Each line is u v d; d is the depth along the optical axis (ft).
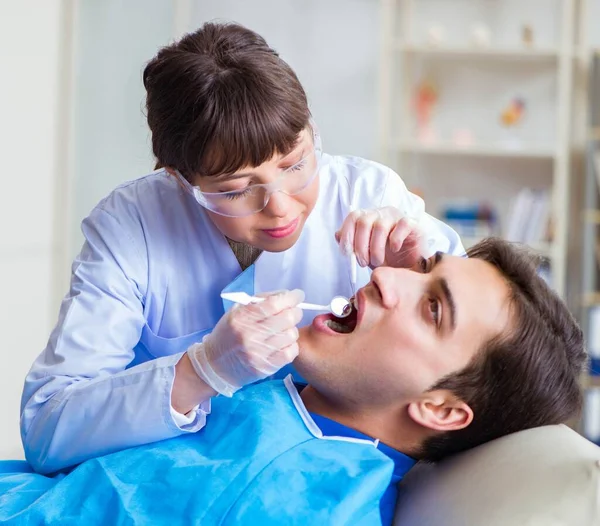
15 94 11.32
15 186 11.35
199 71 4.33
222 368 4.39
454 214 14.11
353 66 14.76
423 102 14.47
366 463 4.63
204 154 4.34
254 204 4.59
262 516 4.29
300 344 4.88
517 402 4.77
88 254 5.27
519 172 14.66
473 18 14.52
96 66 12.91
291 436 4.75
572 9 14.35
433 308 4.79
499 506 4.32
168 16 13.76
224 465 4.47
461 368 4.72
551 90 14.48
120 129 13.16
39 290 12.04
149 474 4.51
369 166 5.90
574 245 14.61
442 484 4.74
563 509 4.17
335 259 5.70
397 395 4.80
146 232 5.33
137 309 5.24
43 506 4.43
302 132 4.51
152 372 4.56
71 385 4.78
